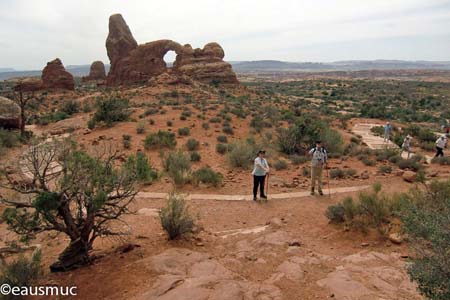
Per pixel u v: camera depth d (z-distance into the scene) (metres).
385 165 17.22
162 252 7.16
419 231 4.99
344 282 5.70
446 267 4.12
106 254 7.34
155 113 35.53
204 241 8.31
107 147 20.59
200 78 64.31
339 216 9.21
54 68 73.56
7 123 28.42
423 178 13.23
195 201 12.07
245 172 16.69
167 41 71.38
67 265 6.69
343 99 106.62
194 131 28.53
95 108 42.81
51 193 6.18
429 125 54.12
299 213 10.68
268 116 38.81
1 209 9.85
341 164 18.92
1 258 7.12
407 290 5.49
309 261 6.74
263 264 6.76
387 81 193.00
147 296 5.28
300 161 18.95
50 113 44.19
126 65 75.19
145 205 11.51
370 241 7.93
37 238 8.70
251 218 10.45
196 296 5.11
